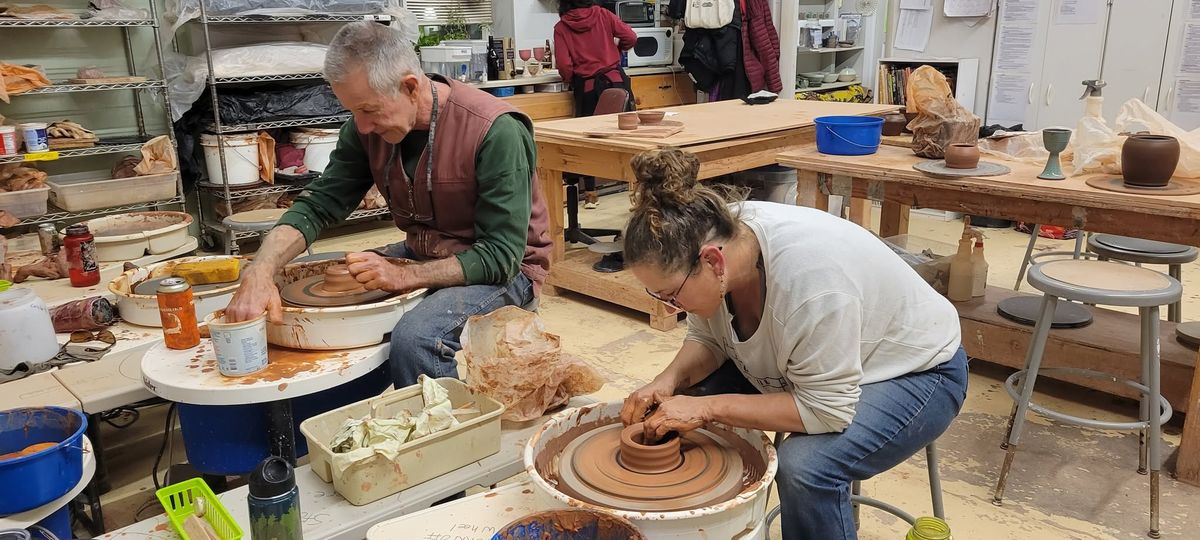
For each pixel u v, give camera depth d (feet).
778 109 14.47
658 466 4.20
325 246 16.25
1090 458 8.04
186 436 5.98
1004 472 7.28
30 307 6.17
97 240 8.36
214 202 16.07
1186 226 7.20
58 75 14.46
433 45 17.94
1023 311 9.71
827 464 4.59
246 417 5.77
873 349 4.85
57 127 13.47
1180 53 15.71
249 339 5.14
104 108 15.01
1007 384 7.62
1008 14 17.53
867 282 4.65
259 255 6.28
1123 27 16.25
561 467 4.33
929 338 4.91
